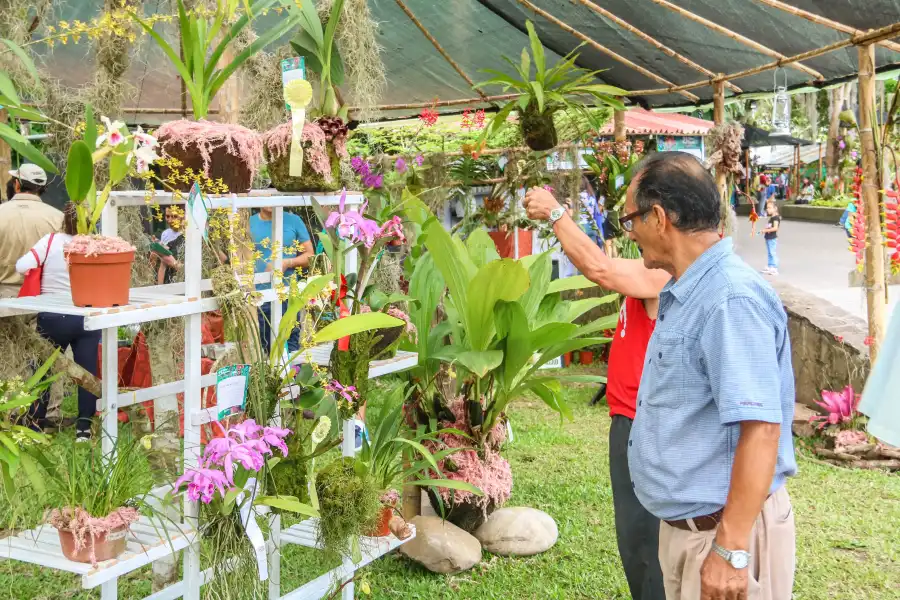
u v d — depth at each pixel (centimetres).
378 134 667
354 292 256
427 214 361
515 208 587
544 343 333
